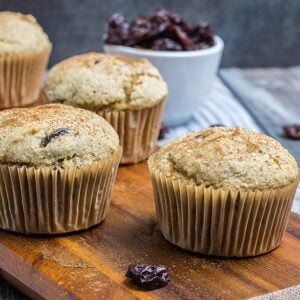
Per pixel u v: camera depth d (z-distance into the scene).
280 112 0.72
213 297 0.42
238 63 0.97
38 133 0.47
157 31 0.68
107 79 0.56
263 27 0.96
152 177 0.47
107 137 0.48
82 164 0.47
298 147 0.65
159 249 0.46
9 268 0.45
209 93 0.73
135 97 0.56
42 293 0.43
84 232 0.48
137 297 0.42
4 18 0.64
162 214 0.47
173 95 0.67
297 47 0.99
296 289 0.43
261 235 0.45
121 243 0.47
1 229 0.48
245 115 0.72
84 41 0.89
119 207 0.51
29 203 0.47
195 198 0.45
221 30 0.95
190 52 0.66
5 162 0.46
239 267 0.45
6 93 0.64
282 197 0.45
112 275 0.43
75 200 0.47
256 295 0.42
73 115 0.48
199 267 0.45
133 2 0.89
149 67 0.58
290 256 0.46
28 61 0.63
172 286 0.43
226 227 0.45
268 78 0.83
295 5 0.96
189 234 0.46
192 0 0.92
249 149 0.46
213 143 0.46
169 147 0.48
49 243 0.47
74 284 0.42
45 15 0.86
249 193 0.44
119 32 0.68
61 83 0.56
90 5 0.88
